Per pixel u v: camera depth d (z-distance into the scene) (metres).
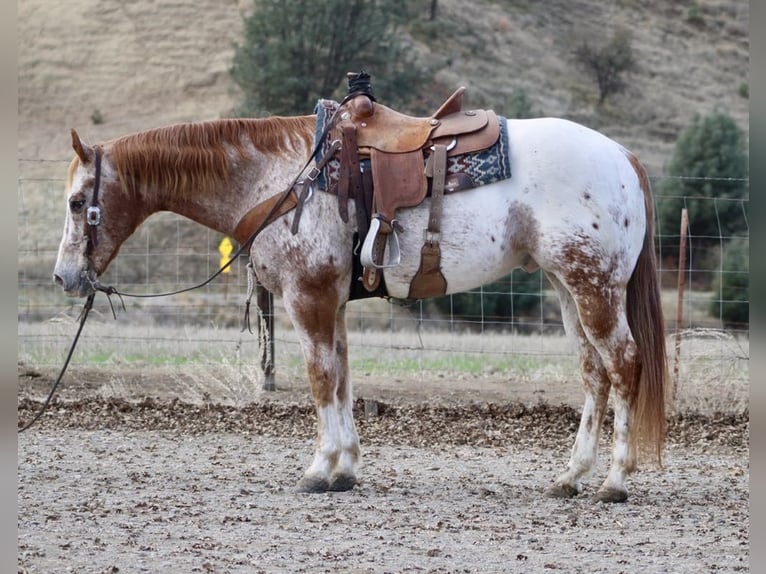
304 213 8.85
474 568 6.75
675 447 11.63
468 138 8.82
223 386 13.71
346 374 9.39
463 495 9.08
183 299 28.83
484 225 8.70
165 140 9.19
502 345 19.78
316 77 41.59
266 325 14.12
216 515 8.18
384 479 9.76
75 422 12.47
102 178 9.12
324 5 41.31
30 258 31.25
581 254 8.67
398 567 6.75
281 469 10.20
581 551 7.24
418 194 8.67
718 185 33.84
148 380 14.97
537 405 13.34
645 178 9.22
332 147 8.87
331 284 8.91
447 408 13.20
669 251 32.53
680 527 7.98
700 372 13.52
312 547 7.25
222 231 9.44
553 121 8.98
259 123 9.29
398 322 28.17
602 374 9.09
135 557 6.93
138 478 9.61
